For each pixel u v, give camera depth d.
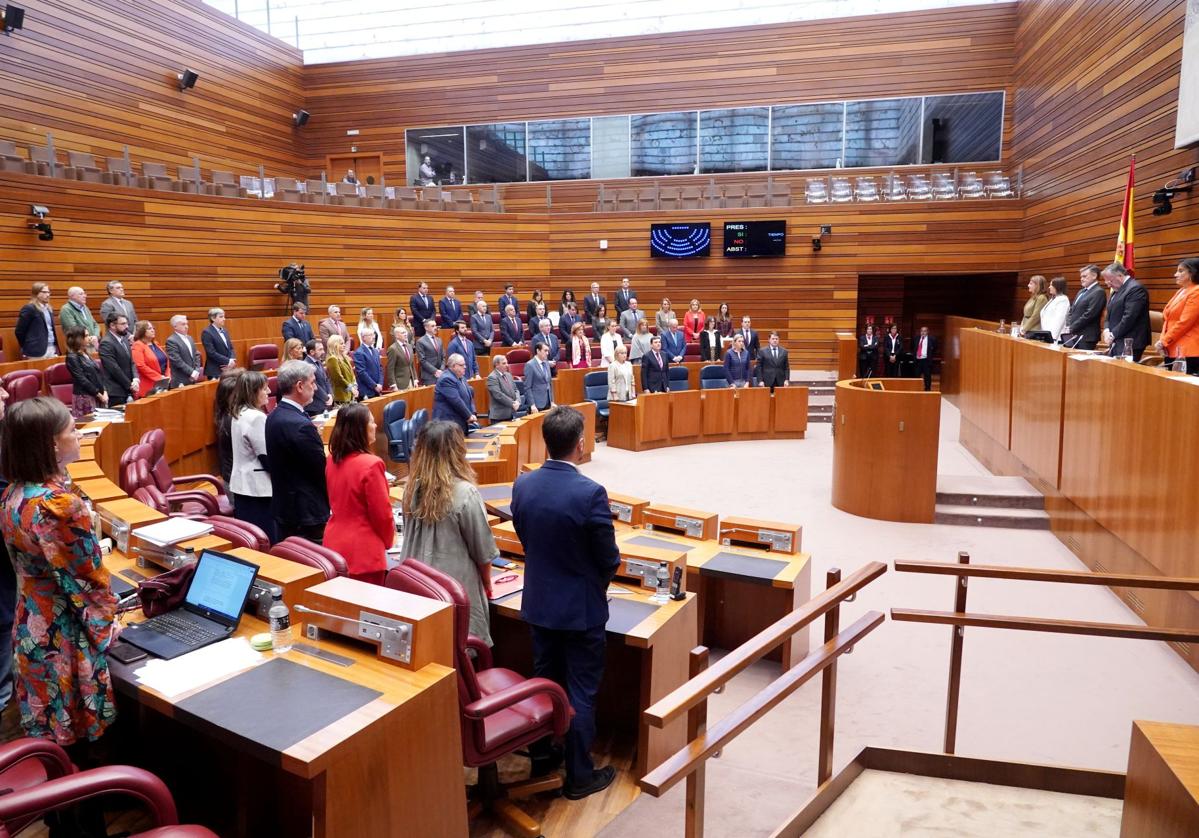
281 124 18.44
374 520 3.78
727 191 16.86
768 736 4.12
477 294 13.97
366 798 2.29
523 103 18.41
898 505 8.18
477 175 18.78
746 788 3.57
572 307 15.14
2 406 4.17
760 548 5.08
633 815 3.33
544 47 18.20
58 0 12.91
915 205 16.17
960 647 3.53
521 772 3.69
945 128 16.83
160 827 2.19
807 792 3.54
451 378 9.22
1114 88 11.29
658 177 17.81
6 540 2.57
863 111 17.08
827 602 3.03
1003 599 6.05
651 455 11.98
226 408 5.83
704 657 2.53
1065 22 13.38
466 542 3.42
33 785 2.41
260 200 13.83
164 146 14.98
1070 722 4.26
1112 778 3.26
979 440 11.12
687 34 17.61
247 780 2.95
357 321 15.40
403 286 15.94
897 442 8.12
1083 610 5.84
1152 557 5.40
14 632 2.61
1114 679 4.74
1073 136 13.02
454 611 2.80
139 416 6.93
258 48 17.53
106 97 13.77
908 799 3.25
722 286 17.06
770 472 10.71
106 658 2.68
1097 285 7.84
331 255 14.94
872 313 19.66
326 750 2.16
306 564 3.24
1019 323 15.79
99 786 2.12
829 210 16.48
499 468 7.61
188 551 3.43
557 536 3.35
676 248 16.98
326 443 6.88
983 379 10.84
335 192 15.06
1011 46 16.41
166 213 12.41
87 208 11.31
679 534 5.34
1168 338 6.35
